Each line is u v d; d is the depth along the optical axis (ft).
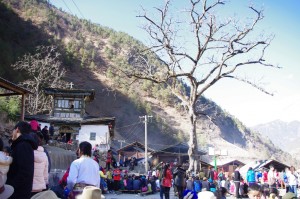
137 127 492.95
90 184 20.29
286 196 27.27
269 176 80.89
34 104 178.91
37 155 19.42
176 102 654.53
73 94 148.15
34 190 18.85
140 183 80.69
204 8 105.81
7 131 84.99
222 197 33.06
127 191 80.48
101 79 591.37
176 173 58.65
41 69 202.59
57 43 553.23
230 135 629.10
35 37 502.38
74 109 147.74
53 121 141.38
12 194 15.20
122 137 422.00
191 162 105.09
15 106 140.15
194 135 107.76
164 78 113.39
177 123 587.27
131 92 581.94
